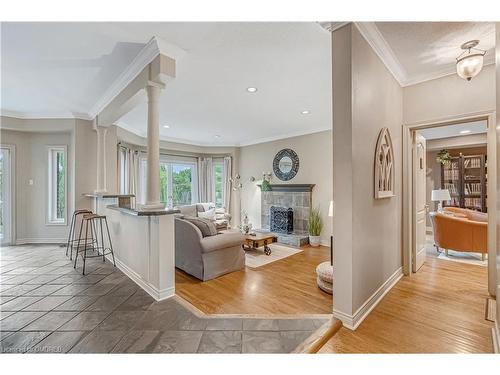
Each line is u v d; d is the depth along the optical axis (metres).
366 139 2.29
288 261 4.13
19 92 3.63
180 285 3.07
